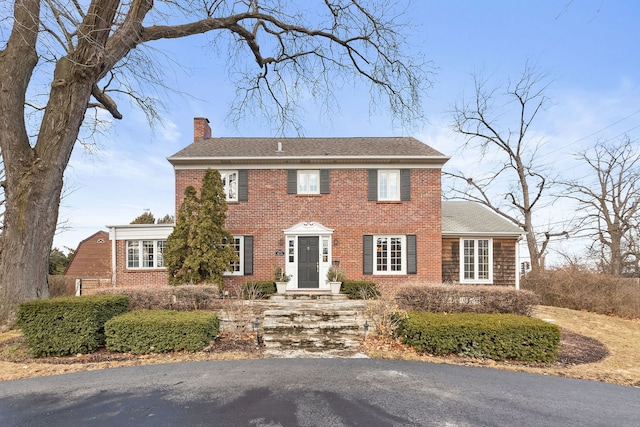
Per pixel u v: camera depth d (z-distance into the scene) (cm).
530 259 2266
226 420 407
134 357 667
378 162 1510
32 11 842
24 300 827
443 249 1525
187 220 1288
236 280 1459
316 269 1479
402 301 891
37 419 411
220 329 854
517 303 845
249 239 1477
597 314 1294
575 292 1404
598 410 449
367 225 1495
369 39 1141
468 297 868
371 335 818
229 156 1471
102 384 525
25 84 886
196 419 409
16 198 839
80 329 680
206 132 1831
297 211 1496
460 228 1557
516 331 680
